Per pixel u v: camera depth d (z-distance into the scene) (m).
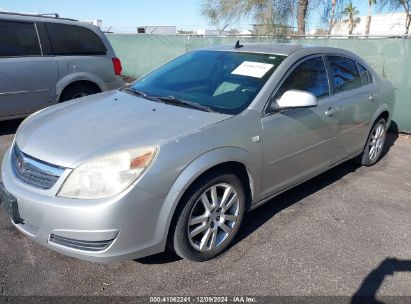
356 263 3.15
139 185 2.54
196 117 3.09
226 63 3.88
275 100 3.43
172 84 3.86
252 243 3.36
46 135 2.92
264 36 11.28
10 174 2.87
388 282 2.94
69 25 6.60
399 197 4.44
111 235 2.52
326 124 3.98
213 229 3.05
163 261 3.05
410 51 7.00
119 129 2.89
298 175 3.81
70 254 2.60
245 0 14.62
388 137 7.15
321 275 2.98
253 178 3.26
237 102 3.35
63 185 2.55
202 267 3.01
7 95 5.87
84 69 6.68
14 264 2.95
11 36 5.93
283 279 2.92
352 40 7.99
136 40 13.80
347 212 4.02
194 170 2.73
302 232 3.58
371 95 4.86
